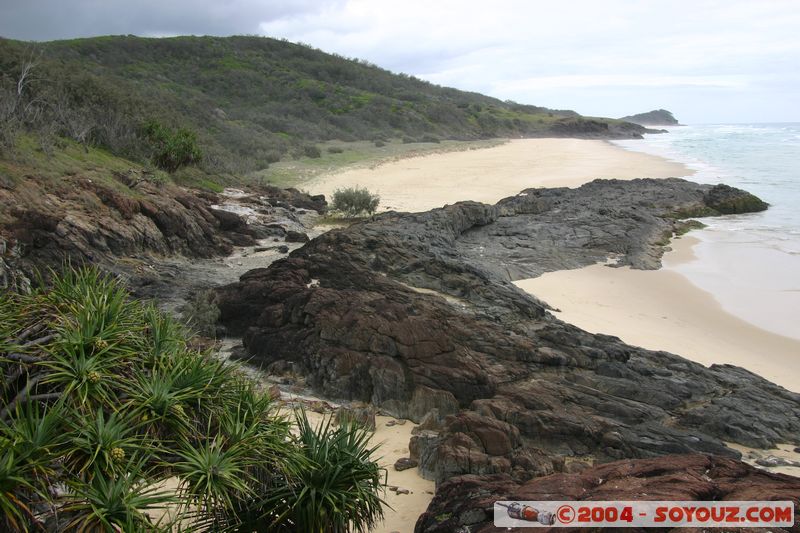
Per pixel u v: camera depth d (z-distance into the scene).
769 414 11.34
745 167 53.12
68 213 18.16
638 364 12.74
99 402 5.79
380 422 11.19
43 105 27.11
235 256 22.83
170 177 29.03
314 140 60.03
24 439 5.12
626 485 7.04
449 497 7.69
